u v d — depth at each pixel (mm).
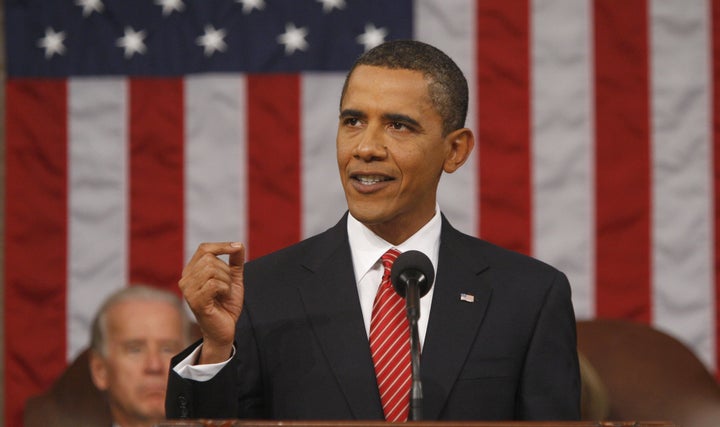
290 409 7461
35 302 15875
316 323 7684
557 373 7652
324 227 15641
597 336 13469
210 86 15836
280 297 7879
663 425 6297
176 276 15766
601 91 15531
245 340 7719
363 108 7438
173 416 7062
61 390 13258
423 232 7992
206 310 6930
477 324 7676
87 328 15828
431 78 7582
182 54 15938
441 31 15688
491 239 15523
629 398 13008
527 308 7809
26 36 16062
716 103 15453
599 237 15484
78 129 15922
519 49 15602
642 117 15508
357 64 7750
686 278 15438
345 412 7355
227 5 15961
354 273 7926
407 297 6742
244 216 15719
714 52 15469
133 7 16031
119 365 13156
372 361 7512
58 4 16078
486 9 15664
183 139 15828
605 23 15570
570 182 15508
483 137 15570
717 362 15383
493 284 7934
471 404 7395
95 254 15859
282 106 15758
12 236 15883
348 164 7465
